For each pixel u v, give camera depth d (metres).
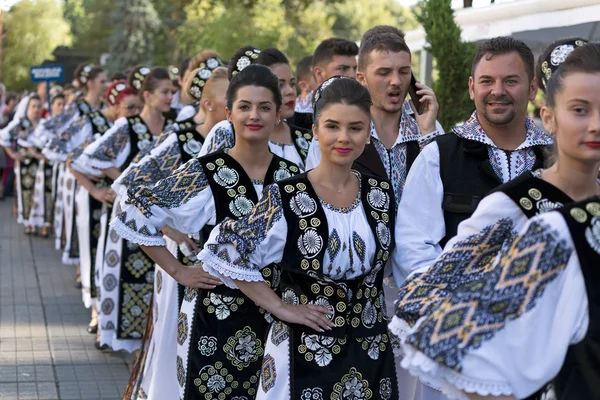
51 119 9.84
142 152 5.25
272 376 3.21
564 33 6.40
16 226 14.04
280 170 3.93
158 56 32.56
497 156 3.44
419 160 3.48
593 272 1.94
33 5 40.91
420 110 4.13
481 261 2.24
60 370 6.20
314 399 3.11
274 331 3.25
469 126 3.48
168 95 6.45
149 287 6.29
